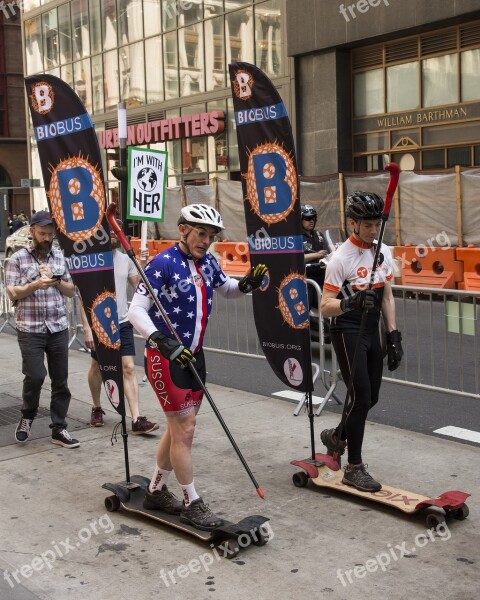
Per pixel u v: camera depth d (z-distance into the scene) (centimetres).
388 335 448
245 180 480
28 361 547
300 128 1998
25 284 537
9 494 464
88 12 2716
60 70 2923
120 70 2609
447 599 327
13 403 682
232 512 425
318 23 1878
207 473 489
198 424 598
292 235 462
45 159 464
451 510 405
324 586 341
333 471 462
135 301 382
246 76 461
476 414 620
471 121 1658
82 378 775
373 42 1823
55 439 558
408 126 1795
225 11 2173
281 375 488
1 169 4466
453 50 1677
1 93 4400
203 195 1766
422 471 480
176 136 2388
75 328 935
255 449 534
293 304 471
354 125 1927
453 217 1278
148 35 2467
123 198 979
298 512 423
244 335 822
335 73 1886
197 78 2314
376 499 422
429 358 661
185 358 361
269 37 2047
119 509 433
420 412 630
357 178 1427
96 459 525
